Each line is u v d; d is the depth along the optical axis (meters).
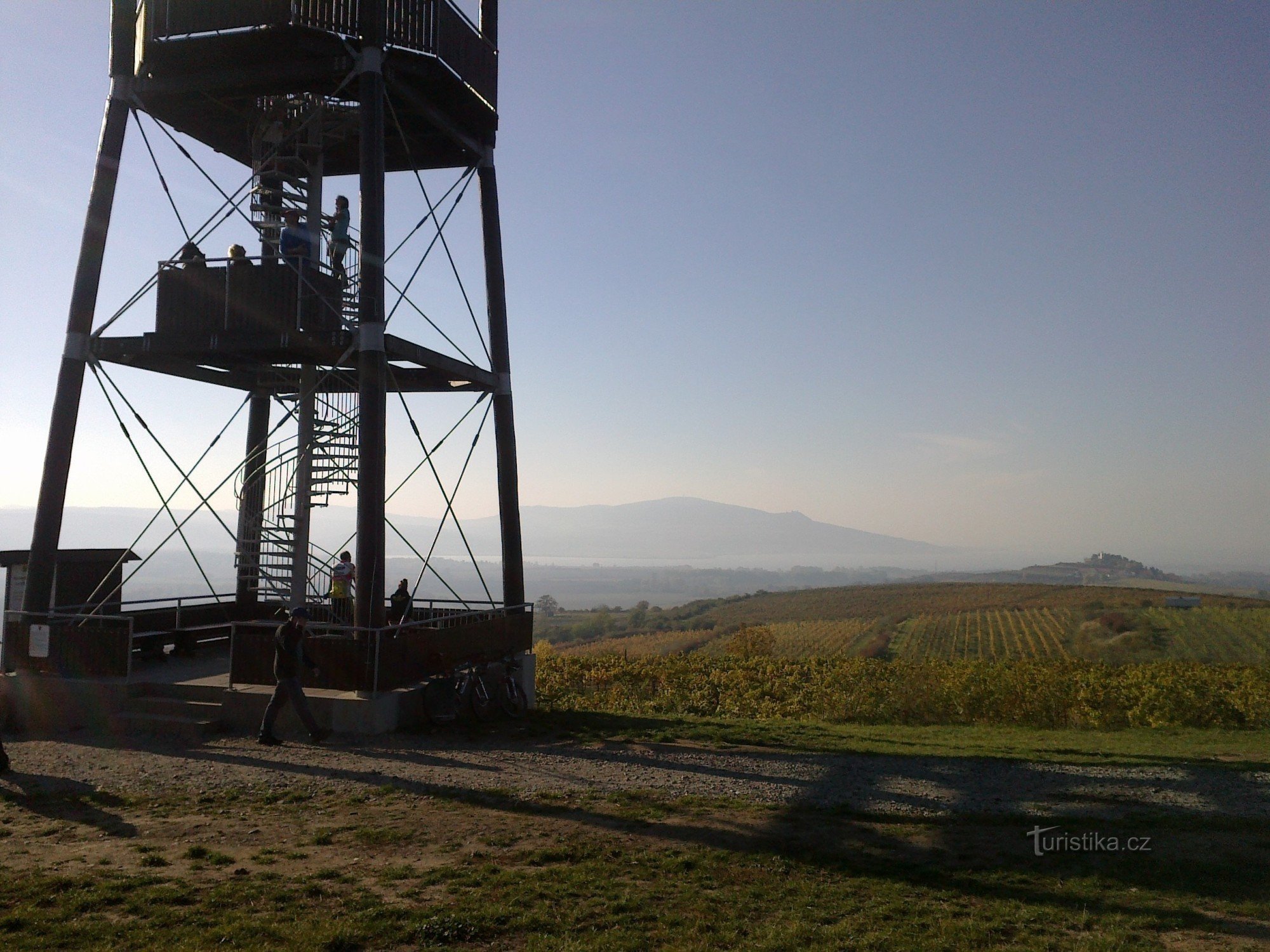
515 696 15.94
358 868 7.52
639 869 7.66
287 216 16.56
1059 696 26.47
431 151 19.39
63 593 16.44
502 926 6.29
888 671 36.00
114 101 16.02
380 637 13.93
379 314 14.57
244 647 14.47
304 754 12.28
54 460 15.27
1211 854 8.39
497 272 18.89
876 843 8.66
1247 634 88.25
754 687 36.16
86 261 15.60
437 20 16.16
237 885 6.95
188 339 15.39
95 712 14.30
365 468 14.25
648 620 159.75
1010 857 8.25
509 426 18.73
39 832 8.53
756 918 6.61
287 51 15.36
